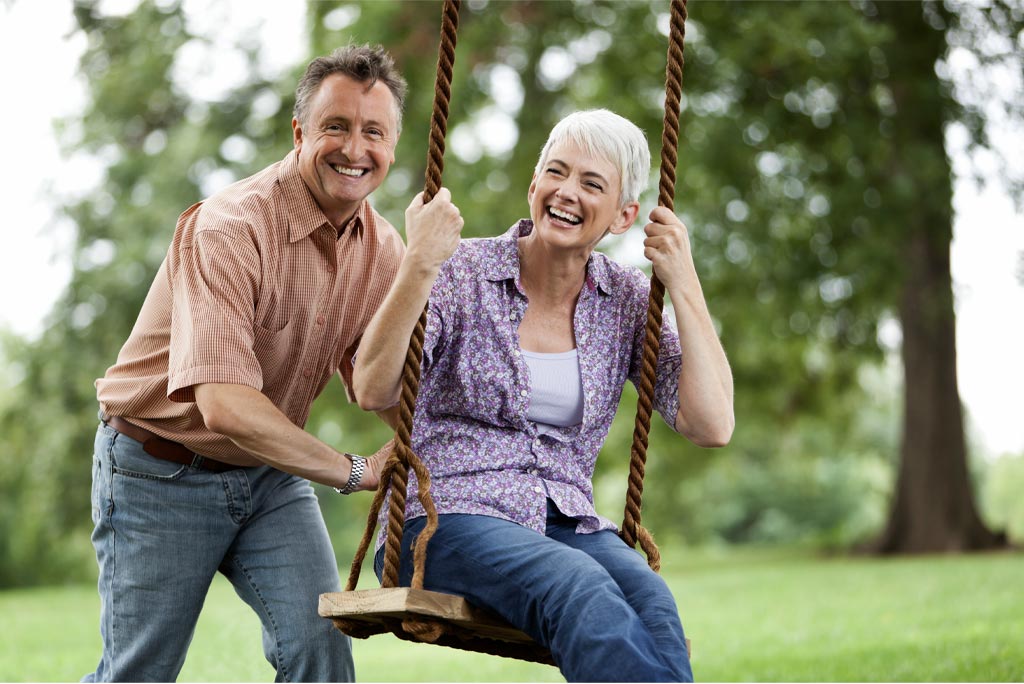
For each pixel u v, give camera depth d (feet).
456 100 56.03
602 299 13.91
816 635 31.78
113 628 15.01
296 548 15.30
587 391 13.37
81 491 71.36
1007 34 57.52
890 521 66.18
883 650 27.68
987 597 36.94
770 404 74.90
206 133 64.69
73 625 38.93
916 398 64.90
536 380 13.28
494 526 12.43
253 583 15.37
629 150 13.21
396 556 12.30
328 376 15.80
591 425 13.48
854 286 59.11
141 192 66.80
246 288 14.28
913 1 58.75
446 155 59.16
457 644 13.37
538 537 12.25
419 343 12.44
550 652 13.08
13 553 87.45
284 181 14.88
